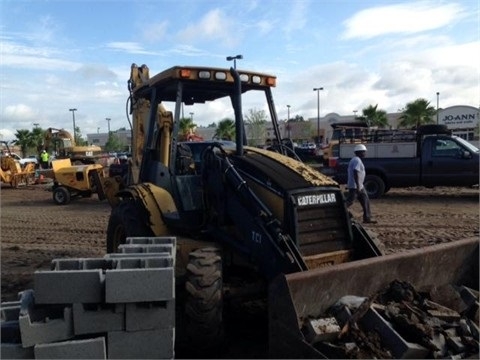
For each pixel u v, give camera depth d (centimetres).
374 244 476
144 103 750
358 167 1077
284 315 353
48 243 970
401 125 4391
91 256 848
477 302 426
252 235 459
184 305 424
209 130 6244
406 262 441
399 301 409
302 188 458
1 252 882
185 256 496
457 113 4219
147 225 556
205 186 531
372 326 376
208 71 554
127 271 346
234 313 532
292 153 617
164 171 580
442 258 471
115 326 351
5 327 353
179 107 567
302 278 371
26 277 707
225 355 436
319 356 335
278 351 355
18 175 2181
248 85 600
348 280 402
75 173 1577
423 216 1188
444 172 1433
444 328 384
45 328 340
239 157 512
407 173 1474
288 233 444
